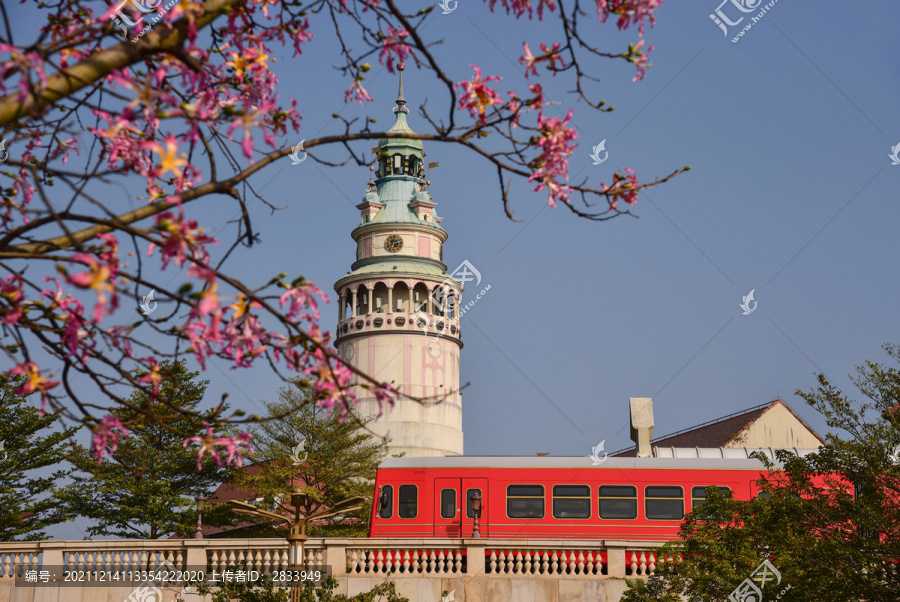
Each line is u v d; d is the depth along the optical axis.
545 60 7.08
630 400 44.69
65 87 5.77
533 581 28.61
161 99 5.79
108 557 28.70
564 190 7.06
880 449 20.92
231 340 6.52
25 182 6.82
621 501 33.75
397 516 34.16
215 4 6.30
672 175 7.29
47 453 44.22
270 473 46.75
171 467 45.12
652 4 6.94
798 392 22.03
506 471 34.28
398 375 77.12
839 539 20.81
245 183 7.48
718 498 24.64
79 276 5.36
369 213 83.94
